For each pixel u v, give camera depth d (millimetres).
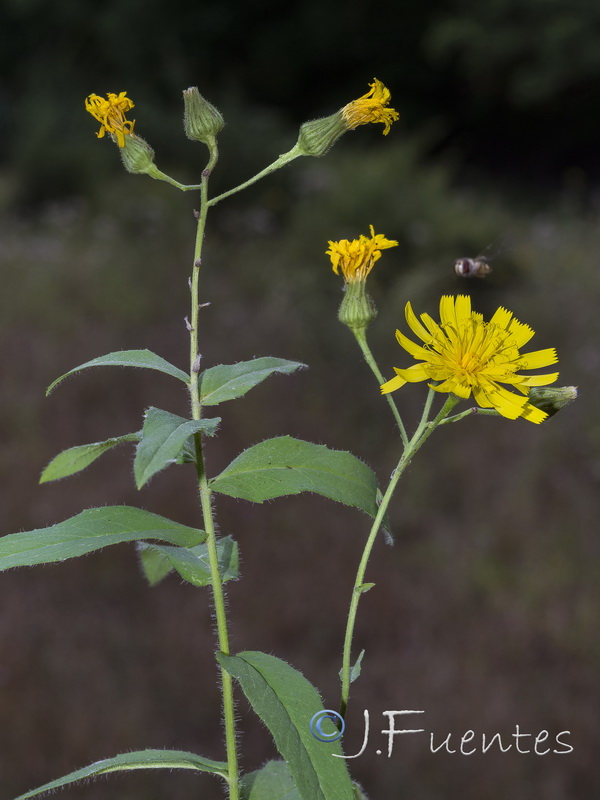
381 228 9938
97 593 4938
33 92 16172
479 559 5344
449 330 1236
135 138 1293
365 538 5598
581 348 7695
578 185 17188
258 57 19219
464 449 6480
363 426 6855
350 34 18844
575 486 5918
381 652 4711
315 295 8562
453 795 3852
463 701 4293
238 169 11922
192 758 1151
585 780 3902
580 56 16312
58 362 7660
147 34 18359
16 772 3838
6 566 1048
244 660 1106
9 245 10766
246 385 1202
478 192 15320
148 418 1027
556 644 4660
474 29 16750
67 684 4289
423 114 19188
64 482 5938
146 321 9055
